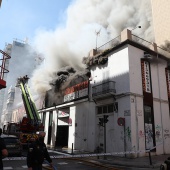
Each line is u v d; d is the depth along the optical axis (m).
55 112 25.12
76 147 19.39
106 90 16.59
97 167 10.17
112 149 15.51
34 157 4.72
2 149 4.26
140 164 10.88
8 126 22.70
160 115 16.88
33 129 18.66
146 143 14.90
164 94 17.98
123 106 15.21
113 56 17.31
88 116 18.70
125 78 15.59
